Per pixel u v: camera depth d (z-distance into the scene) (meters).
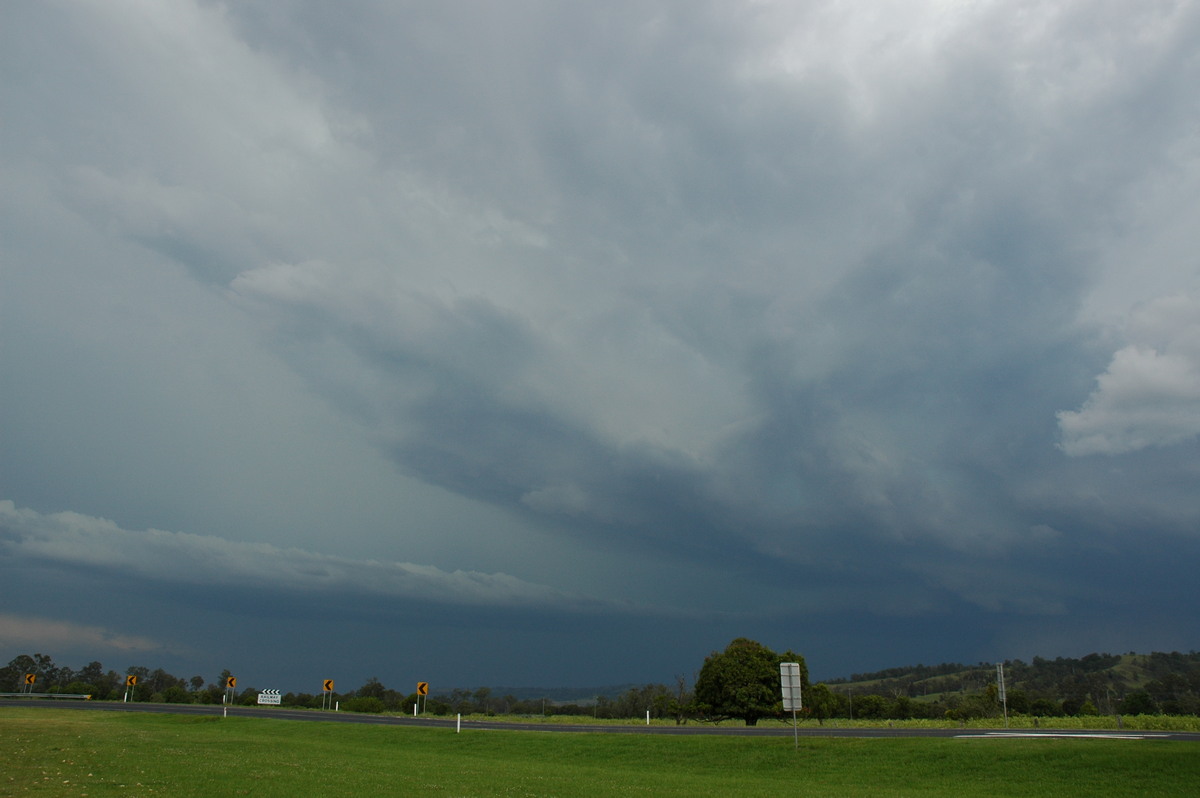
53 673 137.00
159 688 135.25
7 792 21.70
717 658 72.12
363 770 31.41
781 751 39.84
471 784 27.50
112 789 22.73
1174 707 89.19
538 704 121.25
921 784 30.89
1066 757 31.86
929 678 184.38
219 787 23.95
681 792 26.84
